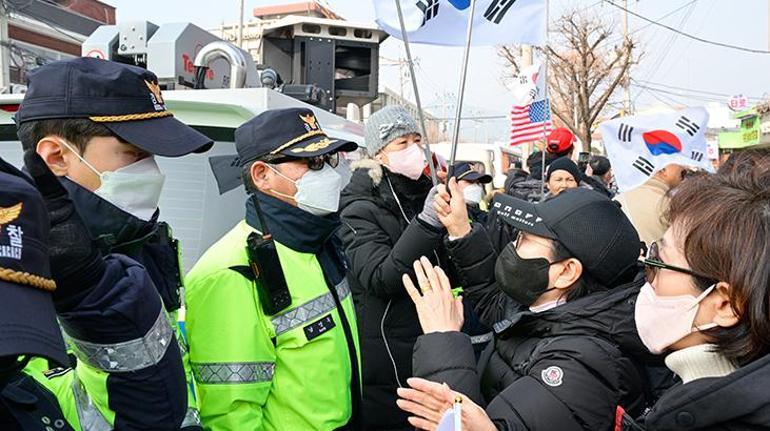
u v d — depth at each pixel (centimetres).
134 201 144
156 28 376
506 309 219
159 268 154
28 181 85
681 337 122
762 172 120
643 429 127
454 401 139
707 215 116
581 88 2080
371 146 273
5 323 73
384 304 260
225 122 279
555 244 174
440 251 266
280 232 192
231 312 172
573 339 156
